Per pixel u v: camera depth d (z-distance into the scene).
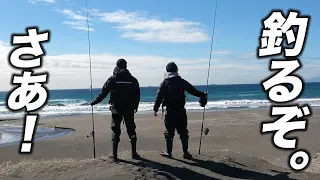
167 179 5.43
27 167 6.17
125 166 5.88
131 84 6.06
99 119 23.19
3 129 18.88
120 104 6.07
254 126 17.95
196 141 13.75
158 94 6.30
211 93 93.25
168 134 6.53
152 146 13.02
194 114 25.31
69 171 5.83
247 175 5.98
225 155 7.17
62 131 17.41
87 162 6.25
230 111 28.25
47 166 6.14
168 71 6.36
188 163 6.31
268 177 5.93
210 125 18.59
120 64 6.12
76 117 24.94
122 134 15.37
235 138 14.28
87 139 14.31
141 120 21.70
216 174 5.85
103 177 5.41
